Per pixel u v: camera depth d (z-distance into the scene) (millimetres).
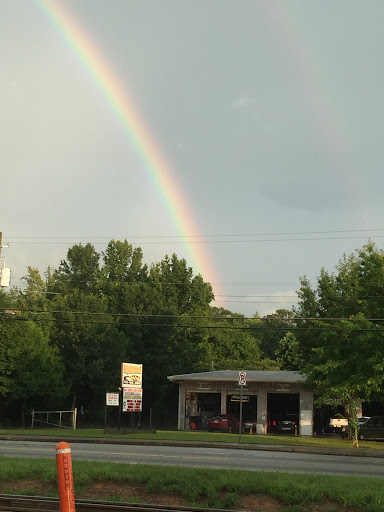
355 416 35062
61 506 7074
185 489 13680
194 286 83125
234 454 24812
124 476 14531
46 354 53000
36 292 80062
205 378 48875
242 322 99562
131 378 39312
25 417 52312
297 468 19391
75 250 89125
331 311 37156
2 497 12891
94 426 55750
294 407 47469
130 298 65750
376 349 33781
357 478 15125
